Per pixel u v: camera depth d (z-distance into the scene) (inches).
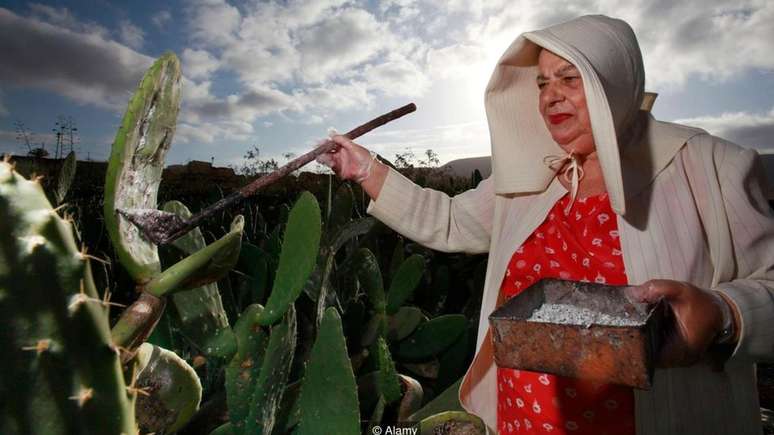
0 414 27.5
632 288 53.1
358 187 202.2
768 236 54.5
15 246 27.5
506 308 51.2
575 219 62.7
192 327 53.1
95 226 87.7
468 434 63.7
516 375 63.7
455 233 78.3
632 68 58.8
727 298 50.0
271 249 105.2
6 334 27.4
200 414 65.1
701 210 57.6
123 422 31.0
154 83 33.8
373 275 95.7
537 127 69.2
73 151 64.2
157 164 37.1
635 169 60.1
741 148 58.1
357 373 94.7
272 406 51.8
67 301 28.8
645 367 42.1
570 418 59.4
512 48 65.5
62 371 28.7
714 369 56.8
